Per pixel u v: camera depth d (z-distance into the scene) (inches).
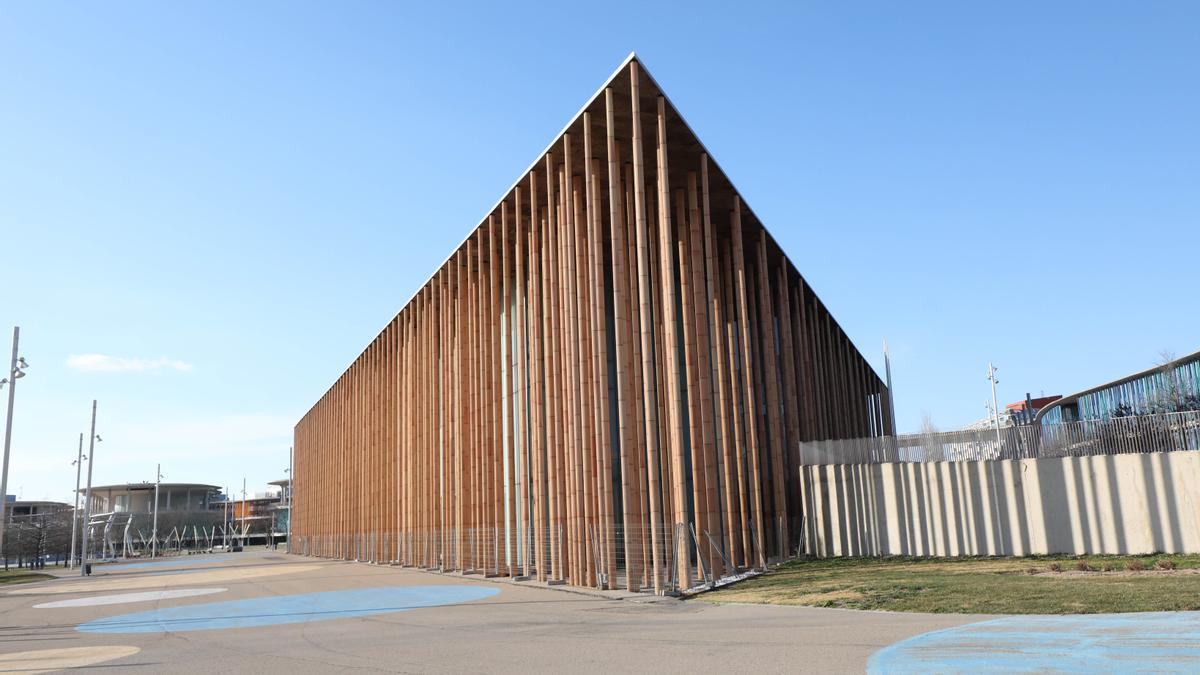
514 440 1349.7
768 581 866.8
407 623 679.1
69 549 3666.3
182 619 806.5
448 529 1483.8
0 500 1476.4
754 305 1435.8
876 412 2415.1
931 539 1096.8
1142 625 445.4
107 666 503.2
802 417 1521.9
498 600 864.3
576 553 1005.8
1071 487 994.1
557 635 551.2
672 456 922.1
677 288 1273.4
